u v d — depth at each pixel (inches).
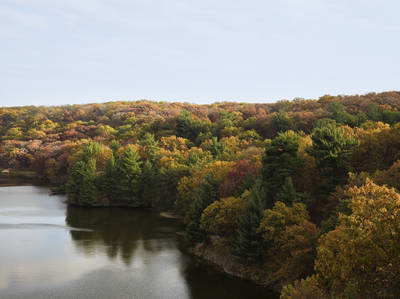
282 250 1562.5
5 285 1665.8
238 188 2251.5
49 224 2982.3
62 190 4867.1
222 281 1775.3
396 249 919.0
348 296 858.8
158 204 3796.8
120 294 1609.3
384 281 947.3
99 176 4190.5
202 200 2273.6
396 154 1963.6
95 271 1887.3
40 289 1636.3
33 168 6688.0
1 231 2687.0
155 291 1652.3
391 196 1010.1
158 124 6176.2
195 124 5546.3
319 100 6584.6
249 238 1770.4
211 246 2209.6
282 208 1699.1
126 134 6289.4
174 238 2593.5
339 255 1015.0
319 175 2142.0
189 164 3688.5
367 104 5329.7
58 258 2079.2
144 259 2102.6
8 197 4429.1
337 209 1486.2
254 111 6899.6
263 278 1729.8
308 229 1525.6
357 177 1763.0
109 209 3796.8
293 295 999.0
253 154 3223.4
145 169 4047.7
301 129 4768.7
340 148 2009.1
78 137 7455.7
